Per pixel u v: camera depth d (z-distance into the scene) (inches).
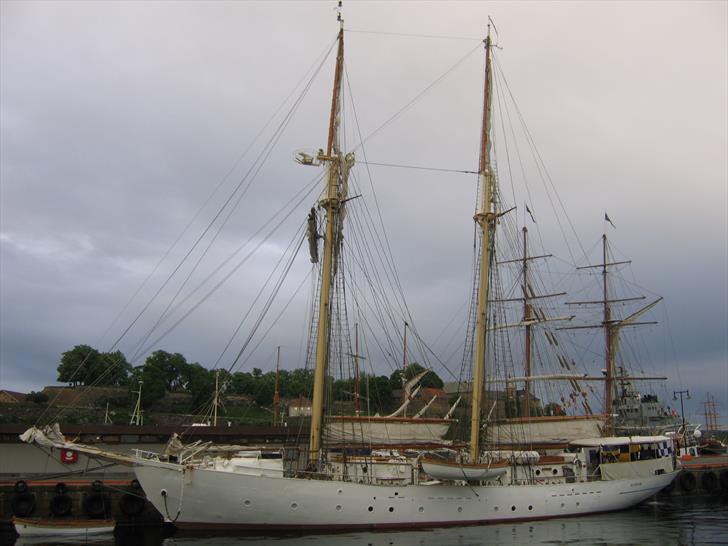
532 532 1471.5
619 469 1883.6
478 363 1760.6
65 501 1520.7
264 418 4035.4
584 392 2605.8
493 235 1877.5
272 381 4722.0
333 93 1750.7
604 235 3353.8
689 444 3336.6
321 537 1331.2
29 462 1708.9
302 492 1346.0
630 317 3233.3
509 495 1601.9
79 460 1750.7
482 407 1740.9
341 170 1717.5
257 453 1471.5
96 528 1434.5
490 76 1942.7
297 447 1608.0
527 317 2854.3
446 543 1310.3
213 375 4441.4
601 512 1802.4
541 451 2123.5
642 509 1969.7
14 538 1371.8
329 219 1686.8
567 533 1467.8
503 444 2037.4
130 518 1555.1
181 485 1289.4
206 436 1958.7
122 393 3914.9
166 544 1269.7
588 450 1879.9
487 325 1819.6
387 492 1427.2
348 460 1546.5
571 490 1731.1
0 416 2901.1
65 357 4025.6
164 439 1895.9
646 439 1999.3
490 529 1493.6
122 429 1827.0
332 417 1690.5
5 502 1493.6
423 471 1555.1
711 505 2150.6
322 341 1615.4
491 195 1876.2
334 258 1699.1
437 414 3353.8
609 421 2411.4
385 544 1279.5
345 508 1382.9
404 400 2021.4
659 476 1952.5
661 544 1342.3
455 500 1512.1
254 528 1331.2
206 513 1306.6
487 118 1920.5
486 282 1819.6
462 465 1469.0
